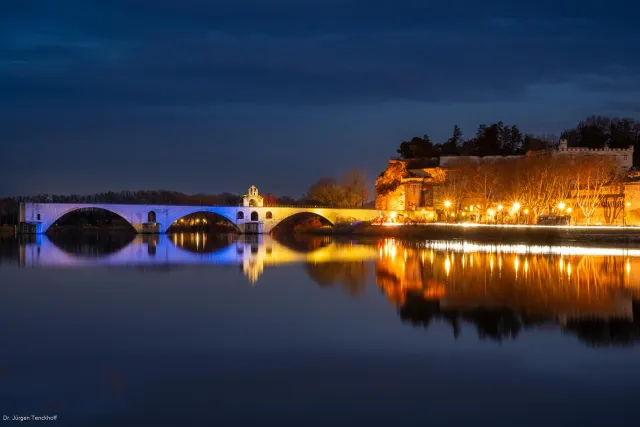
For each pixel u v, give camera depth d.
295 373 35.41
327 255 119.81
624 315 51.00
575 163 195.12
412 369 36.12
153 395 31.92
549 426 28.31
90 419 29.02
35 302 58.56
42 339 43.03
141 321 49.28
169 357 38.56
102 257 115.00
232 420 28.95
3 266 95.56
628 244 130.50
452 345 41.38
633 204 163.50
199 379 34.31
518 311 52.97
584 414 29.58
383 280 75.12
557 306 55.09
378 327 46.97
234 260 108.25
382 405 30.67
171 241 184.00
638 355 38.72
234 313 52.69
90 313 52.72
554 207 168.00
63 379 34.25
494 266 89.81
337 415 29.50
